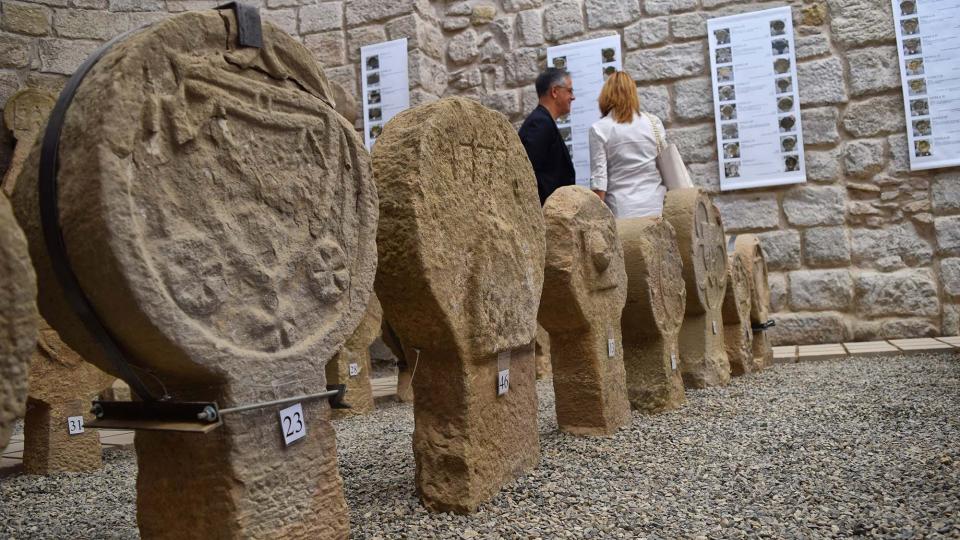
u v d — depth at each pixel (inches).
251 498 85.0
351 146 100.3
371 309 221.9
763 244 327.0
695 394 211.8
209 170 82.5
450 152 114.9
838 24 322.0
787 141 323.9
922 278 310.3
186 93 80.7
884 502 111.4
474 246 117.8
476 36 360.8
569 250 150.4
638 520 108.0
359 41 353.7
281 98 91.4
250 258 86.2
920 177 313.4
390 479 133.6
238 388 83.6
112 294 73.9
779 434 158.2
